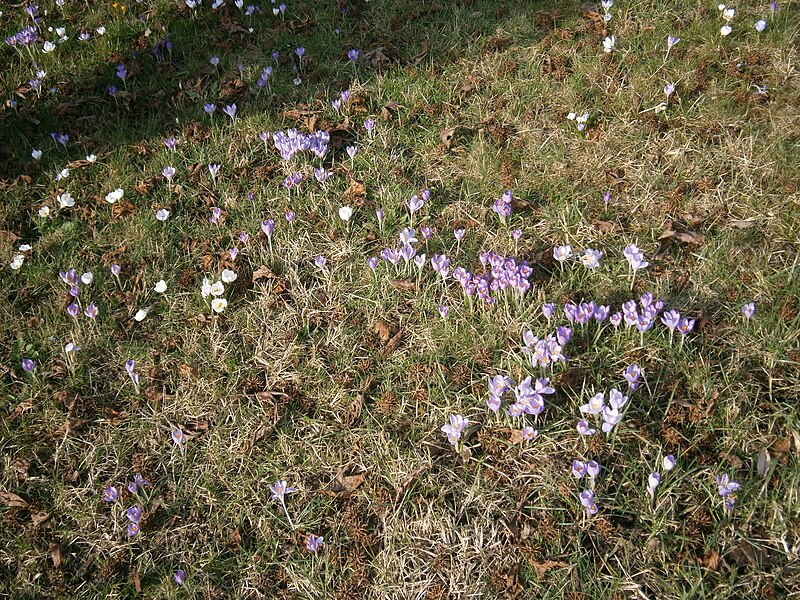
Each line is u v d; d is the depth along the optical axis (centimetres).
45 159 207
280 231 184
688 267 164
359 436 146
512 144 199
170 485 143
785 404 138
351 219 185
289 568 130
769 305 153
